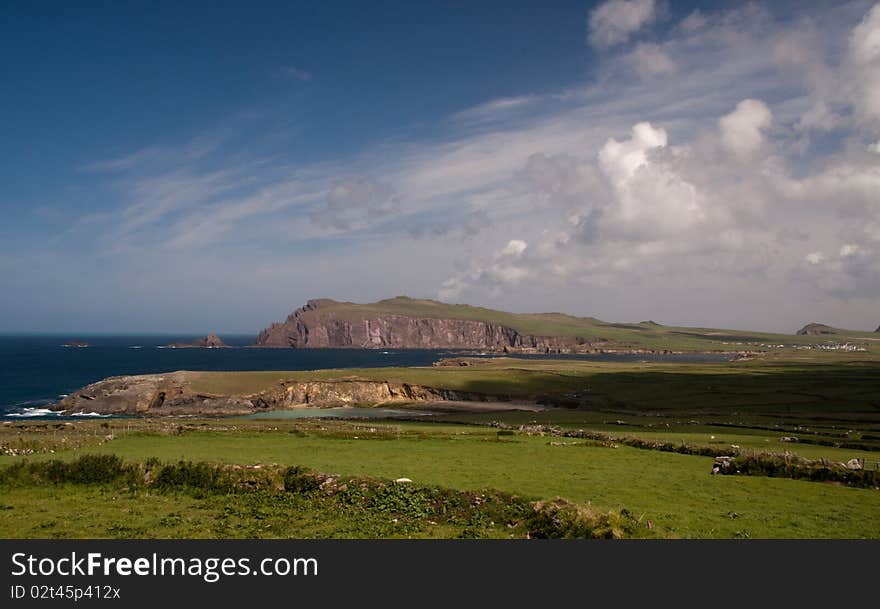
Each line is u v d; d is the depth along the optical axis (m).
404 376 168.50
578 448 50.50
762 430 77.69
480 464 40.25
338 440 56.59
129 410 131.88
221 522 26.14
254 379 155.00
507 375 176.38
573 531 22.80
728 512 26.75
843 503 28.88
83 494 31.33
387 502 27.91
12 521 26.27
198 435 61.50
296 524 25.73
